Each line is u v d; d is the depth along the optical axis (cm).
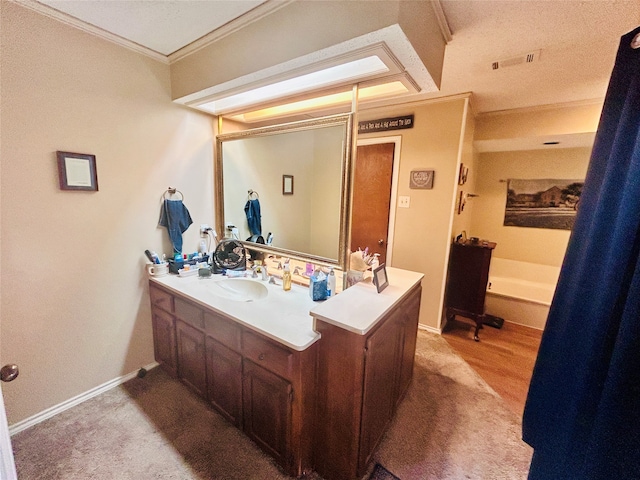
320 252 189
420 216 280
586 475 51
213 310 155
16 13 135
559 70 192
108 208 179
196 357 175
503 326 310
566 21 138
